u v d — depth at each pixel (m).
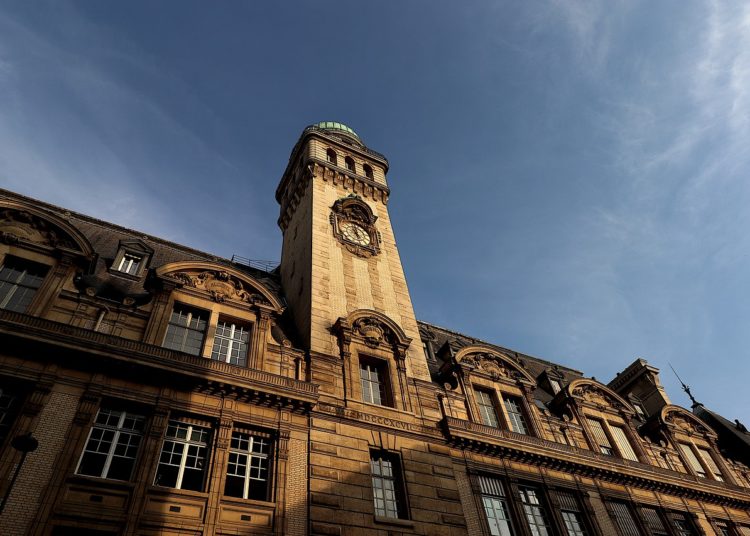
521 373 29.09
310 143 35.84
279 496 17.19
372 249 30.39
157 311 20.27
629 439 31.03
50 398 16.03
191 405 18.00
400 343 24.97
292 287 29.47
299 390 19.86
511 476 23.36
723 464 34.06
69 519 14.05
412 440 21.66
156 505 15.37
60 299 18.88
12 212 20.23
